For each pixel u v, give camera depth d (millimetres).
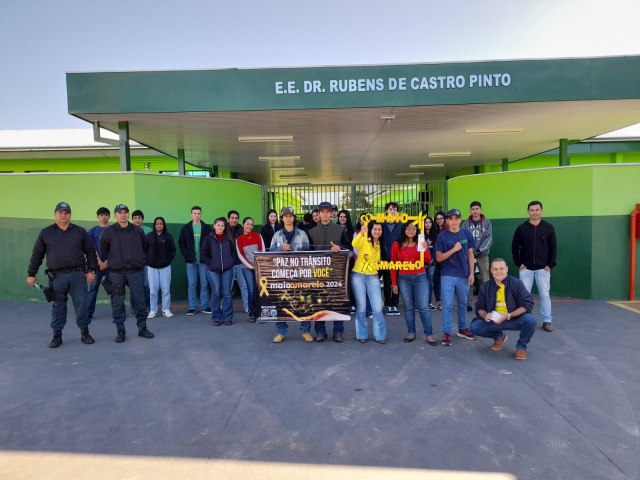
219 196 11242
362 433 3646
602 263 9031
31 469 3197
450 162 16484
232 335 6734
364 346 6074
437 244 6168
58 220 6094
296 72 8492
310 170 18047
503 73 8391
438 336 6562
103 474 3127
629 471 3084
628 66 8328
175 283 9922
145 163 18453
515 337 6383
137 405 4227
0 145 17281
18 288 9320
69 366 5348
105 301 9203
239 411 4070
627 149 16703
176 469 3180
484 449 3385
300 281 6273
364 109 8727
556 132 11359
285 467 3188
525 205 10211
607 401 4191
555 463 3188
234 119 9312
